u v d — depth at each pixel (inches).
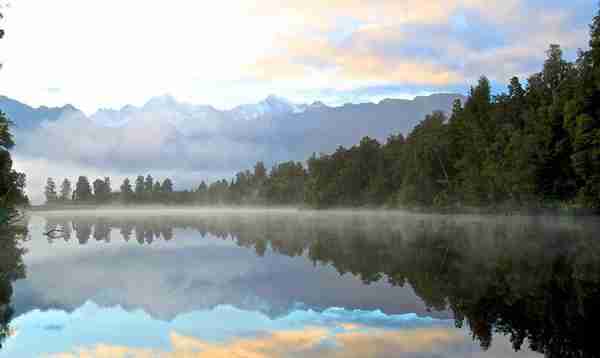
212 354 454.0
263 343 484.4
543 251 1181.1
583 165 1993.1
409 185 3855.8
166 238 1984.5
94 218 5157.5
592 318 551.5
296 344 479.2
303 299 704.4
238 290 781.3
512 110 2999.5
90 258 1248.8
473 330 516.4
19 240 1900.8
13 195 2532.0
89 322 582.9
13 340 507.2
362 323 557.6
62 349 475.8
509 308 607.8
